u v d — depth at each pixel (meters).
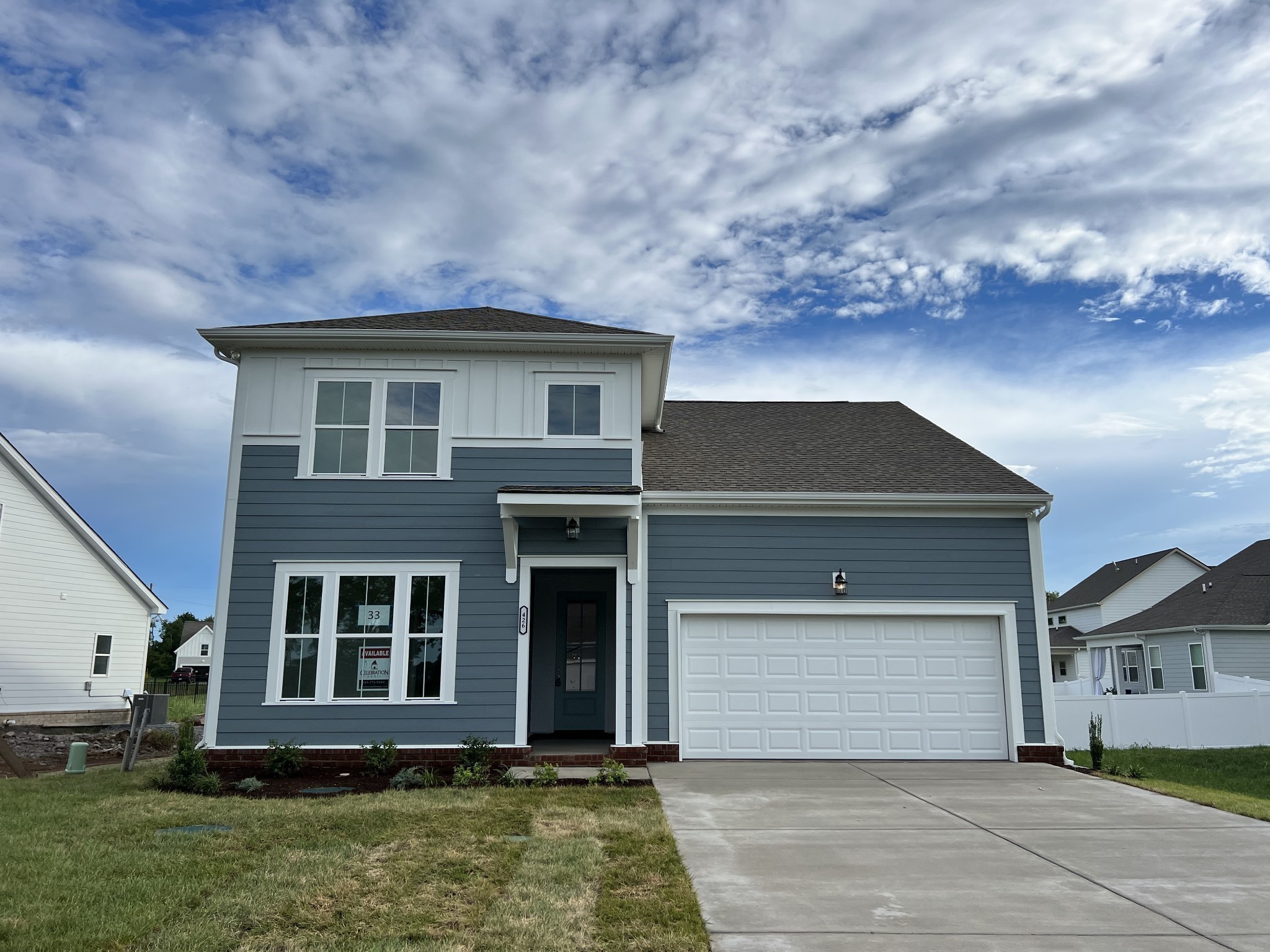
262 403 12.59
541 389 12.80
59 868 6.34
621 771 10.52
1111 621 35.38
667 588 12.77
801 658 12.76
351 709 11.84
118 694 23.14
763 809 8.96
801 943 5.15
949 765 12.15
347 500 12.38
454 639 12.09
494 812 8.49
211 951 4.88
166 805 8.77
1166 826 8.34
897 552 12.99
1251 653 24.75
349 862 6.60
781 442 15.50
